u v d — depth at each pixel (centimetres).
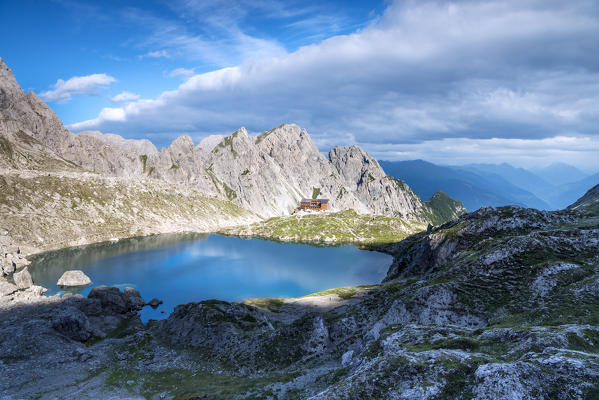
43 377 6912
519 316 5519
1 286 14725
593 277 5841
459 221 14862
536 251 7706
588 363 2764
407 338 4575
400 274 15125
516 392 2664
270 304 12506
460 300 6881
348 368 4738
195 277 19025
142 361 7706
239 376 6412
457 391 2898
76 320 9681
